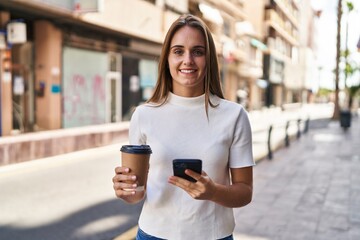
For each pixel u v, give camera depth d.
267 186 6.72
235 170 1.68
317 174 7.86
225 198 1.51
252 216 4.93
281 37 52.00
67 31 15.04
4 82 12.91
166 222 1.65
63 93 15.28
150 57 20.98
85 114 16.50
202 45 1.65
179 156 1.63
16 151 10.10
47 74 14.55
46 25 14.36
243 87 38.62
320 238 4.15
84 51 16.22
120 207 5.57
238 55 33.38
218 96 1.74
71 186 6.75
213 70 1.71
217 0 28.03
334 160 9.71
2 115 12.91
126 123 18.36
